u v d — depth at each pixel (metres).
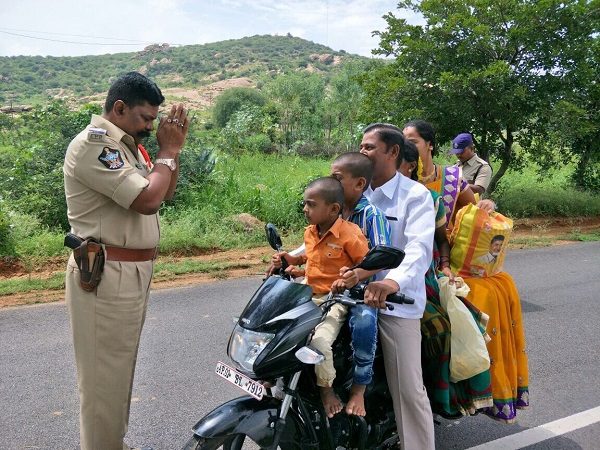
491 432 4.00
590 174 15.84
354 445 3.00
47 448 3.62
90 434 3.03
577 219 13.08
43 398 4.24
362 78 13.34
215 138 23.50
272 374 2.63
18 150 12.75
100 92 113.69
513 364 3.52
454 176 3.98
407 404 3.01
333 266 2.93
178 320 5.93
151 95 2.86
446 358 3.21
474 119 12.38
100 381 2.96
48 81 127.69
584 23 11.67
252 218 10.13
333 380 2.85
